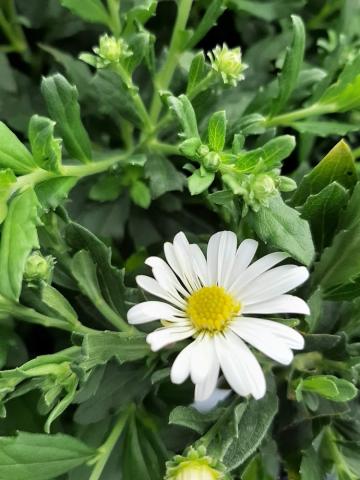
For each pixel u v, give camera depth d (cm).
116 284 13
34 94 17
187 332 11
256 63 17
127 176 15
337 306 13
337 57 16
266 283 11
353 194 13
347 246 13
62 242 13
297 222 11
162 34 18
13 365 13
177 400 14
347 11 17
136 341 12
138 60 13
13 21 18
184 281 11
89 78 16
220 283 11
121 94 15
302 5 17
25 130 16
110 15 16
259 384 10
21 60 19
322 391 12
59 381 12
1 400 12
